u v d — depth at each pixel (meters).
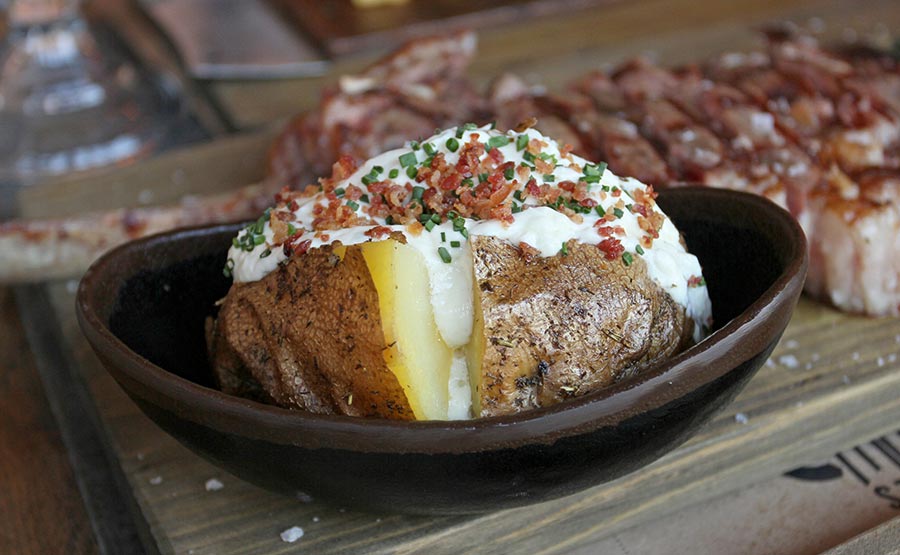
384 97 0.49
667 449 0.34
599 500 0.36
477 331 0.33
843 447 0.40
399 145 0.47
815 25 0.70
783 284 0.34
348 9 0.75
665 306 0.35
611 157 0.44
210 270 0.39
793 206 0.43
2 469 0.41
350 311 0.33
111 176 0.55
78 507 0.39
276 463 0.33
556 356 0.33
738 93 0.48
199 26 0.75
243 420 0.32
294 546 0.35
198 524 0.36
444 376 0.33
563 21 0.75
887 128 0.46
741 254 0.38
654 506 0.37
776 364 0.41
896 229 0.42
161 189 0.54
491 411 0.33
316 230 0.35
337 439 0.32
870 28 0.69
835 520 0.37
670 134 0.45
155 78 0.69
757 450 0.38
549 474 0.32
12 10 0.69
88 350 0.44
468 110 0.49
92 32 0.78
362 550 0.35
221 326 0.36
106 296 0.37
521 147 0.35
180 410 0.33
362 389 0.33
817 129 0.46
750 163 0.44
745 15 0.73
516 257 0.34
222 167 0.55
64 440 0.42
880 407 0.40
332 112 0.49
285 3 0.78
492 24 0.74
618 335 0.34
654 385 0.32
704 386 0.33
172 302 0.39
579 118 0.46
